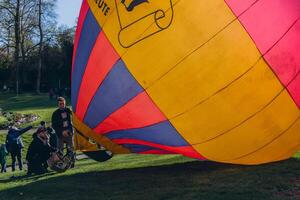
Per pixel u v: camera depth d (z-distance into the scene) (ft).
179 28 29.81
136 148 34.81
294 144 32.37
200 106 29.96
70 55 236.22
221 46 29.43
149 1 30.71
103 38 32.40
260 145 31.27
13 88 241.14
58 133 42.04
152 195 29.37
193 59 29.58
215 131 30.42
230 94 29.73
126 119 32.45
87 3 34.24
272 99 30.30
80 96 34.47
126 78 31.37
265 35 29.73
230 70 29.53
